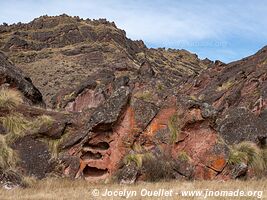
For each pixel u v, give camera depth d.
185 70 155.25
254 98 31.80
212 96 35.56
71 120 21.61
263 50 39.41
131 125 21.72
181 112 22.44
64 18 180.62
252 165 22.28
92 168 20.86
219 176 21.78
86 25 176.00
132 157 20.83
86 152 20.89
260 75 34.03
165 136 22.03
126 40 180.38
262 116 27.75
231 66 41.12
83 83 45.34
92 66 139.62
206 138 22.34
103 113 21.23
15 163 19.41
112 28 178.62
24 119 21.95
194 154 22.11
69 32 168.88
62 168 20.17
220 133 24.14
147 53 177.50
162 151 21.73
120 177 20.23
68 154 20.58
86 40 164.75
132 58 159.88
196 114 22.34
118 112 21.22
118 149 21.22
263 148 24.44
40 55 148.12
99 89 42.94
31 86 27.70
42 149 20.48
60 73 126.25
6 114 21.83
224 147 22.23
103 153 21.03
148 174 20.75
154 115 22.20
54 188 17.91
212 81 40.28
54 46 161.88
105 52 152.12
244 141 23.84
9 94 23.09
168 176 21.22
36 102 28.03
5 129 21.02
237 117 25.61
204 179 21.69
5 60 27.39
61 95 47.12
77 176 20.20
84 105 43.12
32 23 180.62
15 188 17.34
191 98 22.88
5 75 25.69
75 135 20.98
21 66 133.88
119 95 21.77
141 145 21.78
